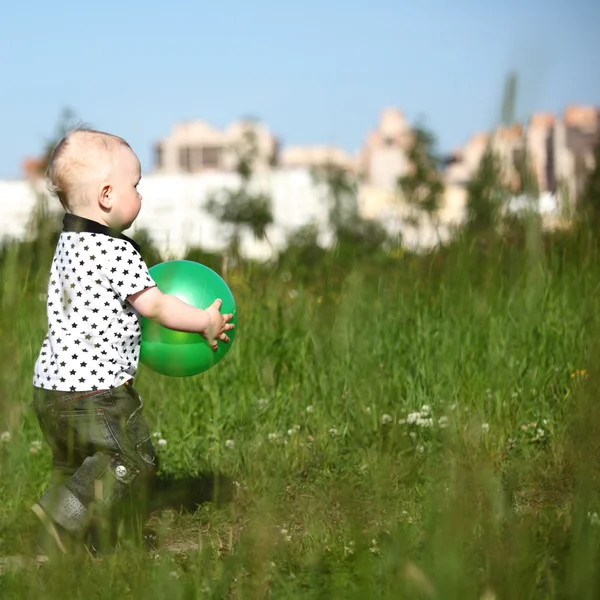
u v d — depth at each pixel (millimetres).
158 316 3766
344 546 3369
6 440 4320
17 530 3580
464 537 2533
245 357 5906
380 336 5730
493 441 4707
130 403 3738
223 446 5102
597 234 5977
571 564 2631
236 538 3725
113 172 3830
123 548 3379
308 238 7234
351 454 4801
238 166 34812
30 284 4980
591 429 2512
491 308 5508
